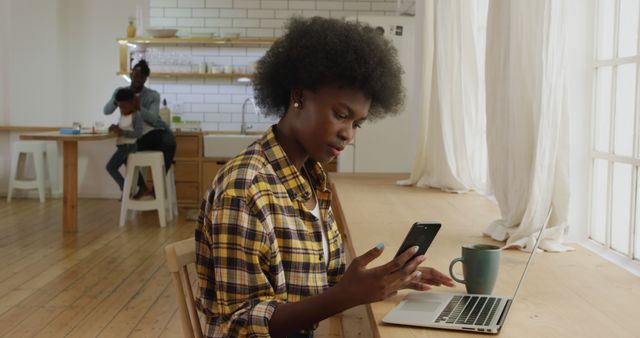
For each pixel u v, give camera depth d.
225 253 1.51
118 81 10.16
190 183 9.40
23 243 6.91
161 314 4.62
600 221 2.97
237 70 9.89
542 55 2.80
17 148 9.55
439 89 4.56
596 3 3.01
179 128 9.40
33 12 9.91
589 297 2.02
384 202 4.04
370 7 10.09
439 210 3.72
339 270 1.89
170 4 10.19
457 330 1.66
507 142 3.05
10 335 4.20
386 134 7.34
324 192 1.85
